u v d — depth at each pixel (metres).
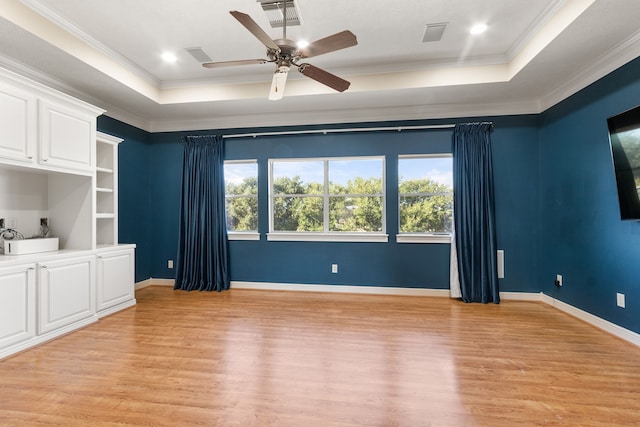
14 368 2.33
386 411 1.83
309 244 4.62
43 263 2.80
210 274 4.68
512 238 4.14
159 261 4.98
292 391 2.04
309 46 2.15
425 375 2.23
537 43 2.88
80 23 2.82
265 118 4.66
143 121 4.82
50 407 1.87
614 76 2.88
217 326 3.20
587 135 3.24
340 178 4.66
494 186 4.16
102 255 3.46
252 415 1.80
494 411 1.83
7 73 2.54
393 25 2.87
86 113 3.33
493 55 3.43
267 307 3.84
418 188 4.45
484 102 4.11
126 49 3.28
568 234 3.56
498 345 2.73
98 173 3.97
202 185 4.74
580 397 1.97
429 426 1.71
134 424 1.72
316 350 2.63
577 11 2.35
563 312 3.63
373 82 3.69
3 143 2.56
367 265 4.48
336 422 1.74
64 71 3.19
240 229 4.89
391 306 3.87
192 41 3.15
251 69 3.74
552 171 3.83
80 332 3.04
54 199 3.48
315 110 4.45
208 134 4.84
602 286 3.07
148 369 2.32
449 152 4.29
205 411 1.83
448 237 4.26
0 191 3.05
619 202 2.72
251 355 2.54
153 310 3.72
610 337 2.90
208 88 4.04
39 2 2.53
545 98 3.89
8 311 2.53
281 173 4.79
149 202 4.96
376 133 4.45
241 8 2.62
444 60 3.52
